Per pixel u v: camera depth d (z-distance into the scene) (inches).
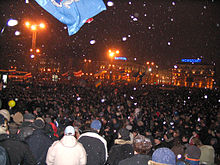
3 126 105.6
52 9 117.8
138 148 98.2
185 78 3688.5
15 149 95.0
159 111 507.2
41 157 126.9
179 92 1353.3
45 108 434.3
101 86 1206.3
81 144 120.9
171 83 3708.2
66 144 114.2
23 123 151.5
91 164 125.0
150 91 1273.4
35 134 131.3
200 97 1122.0
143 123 323.6
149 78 3257.9
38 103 458.6
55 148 114.4
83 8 120.4
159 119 384.5
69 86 1157.1
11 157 92.3
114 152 133.7
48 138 134.4
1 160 76.8
